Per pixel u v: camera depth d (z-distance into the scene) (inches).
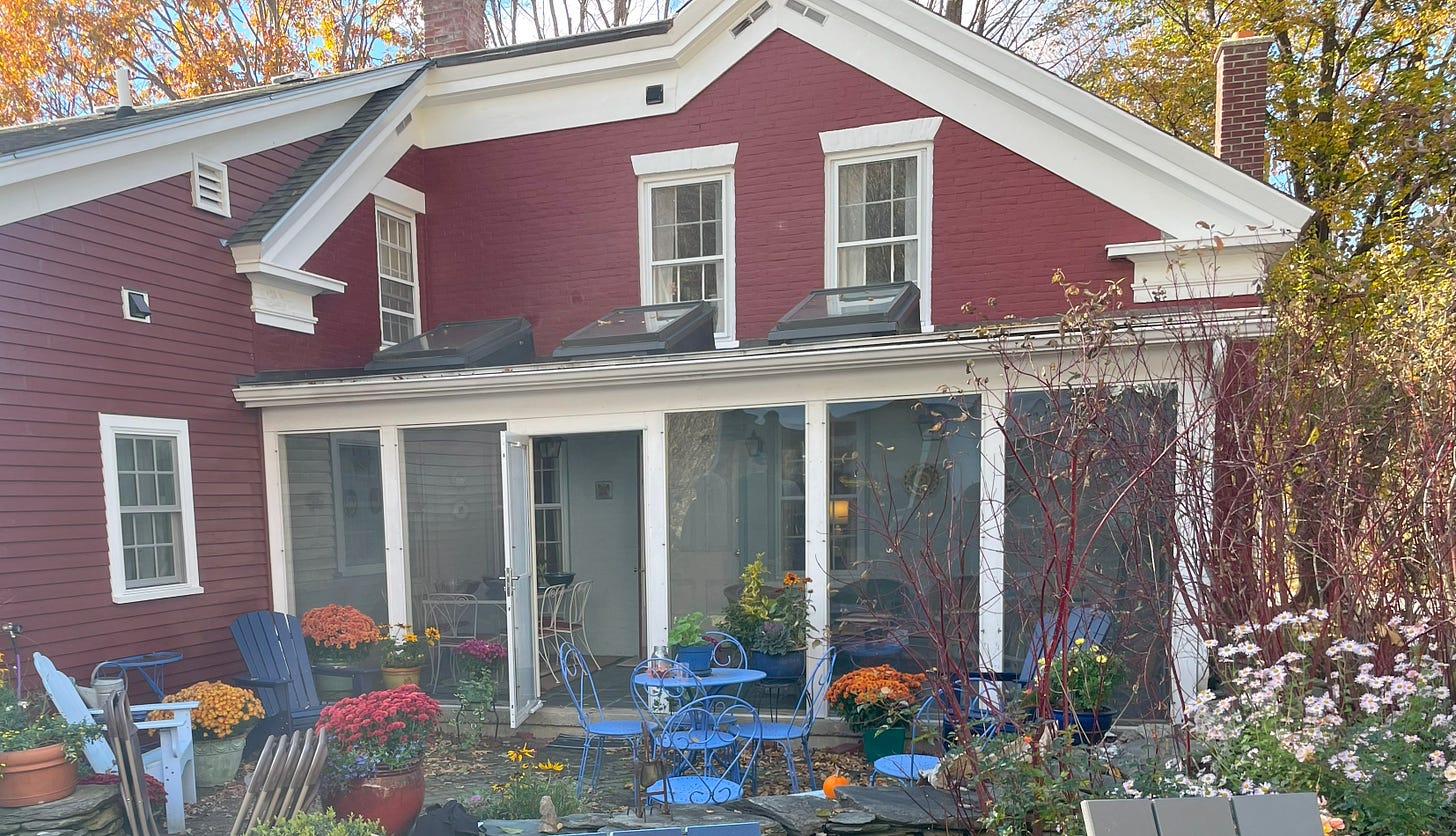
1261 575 148.6
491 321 319.6
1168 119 458.9
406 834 151.0
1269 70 389.4
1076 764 121.3
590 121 323.6
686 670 187.5
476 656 241.4
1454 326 165.5
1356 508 155.2
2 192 198.7
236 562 259.8
